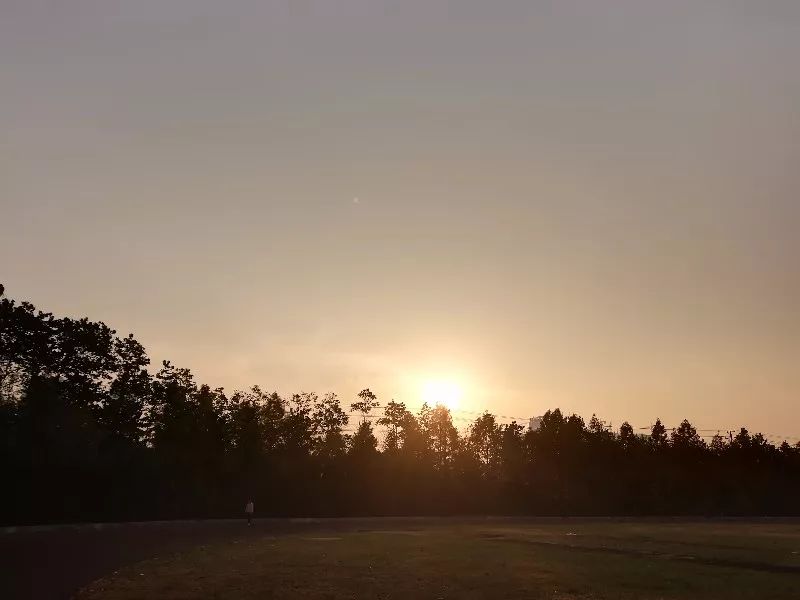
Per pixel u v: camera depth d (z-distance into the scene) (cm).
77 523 5291
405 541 4450
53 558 2848
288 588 2269
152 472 6719
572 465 11631
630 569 3030
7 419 5709
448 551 3750
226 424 8525
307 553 3500
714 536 5491
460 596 2203
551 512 10281
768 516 11525
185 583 2322
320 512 8406
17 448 5494
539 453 11775
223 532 5031
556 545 4319
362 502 8856
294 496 8288
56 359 6569
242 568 2797
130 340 7212
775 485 12331
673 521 8956
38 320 6347
